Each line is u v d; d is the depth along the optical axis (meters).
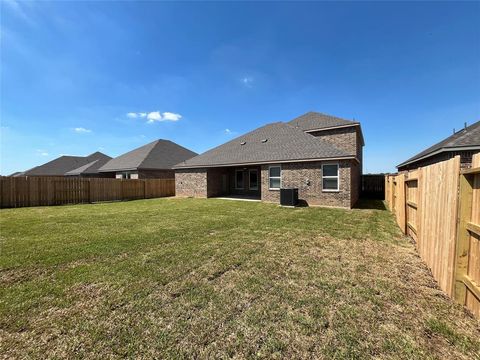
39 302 3.07
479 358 2.06
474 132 10.77
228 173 20.92
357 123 17.11
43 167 34.69
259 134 19.03
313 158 12.66
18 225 8.16
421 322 2.57
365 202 15.18
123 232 6.91
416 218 5.29
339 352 2.13
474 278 2.66
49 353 2.15
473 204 2.71
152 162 25.28
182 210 11.58
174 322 2.61
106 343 2.28
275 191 14.40
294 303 2.98
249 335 2.38
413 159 17.12
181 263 4.39
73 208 13.24
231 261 4.47
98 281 3.67
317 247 5.36
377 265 4.29
